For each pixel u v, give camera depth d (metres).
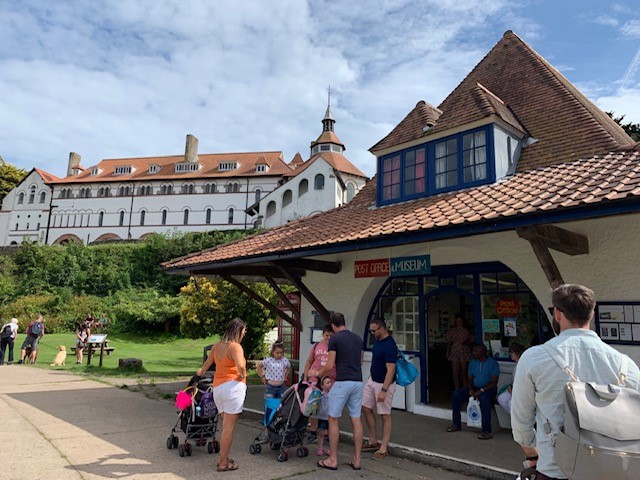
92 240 64.19
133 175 66.25
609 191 4.90
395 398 9.34
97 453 6.08
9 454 5.91
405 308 9.62
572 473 2.37
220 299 15.98
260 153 66.50
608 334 6.13
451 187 8.90
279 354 7.77
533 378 2.72
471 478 5.54
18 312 33.16
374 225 7.66
